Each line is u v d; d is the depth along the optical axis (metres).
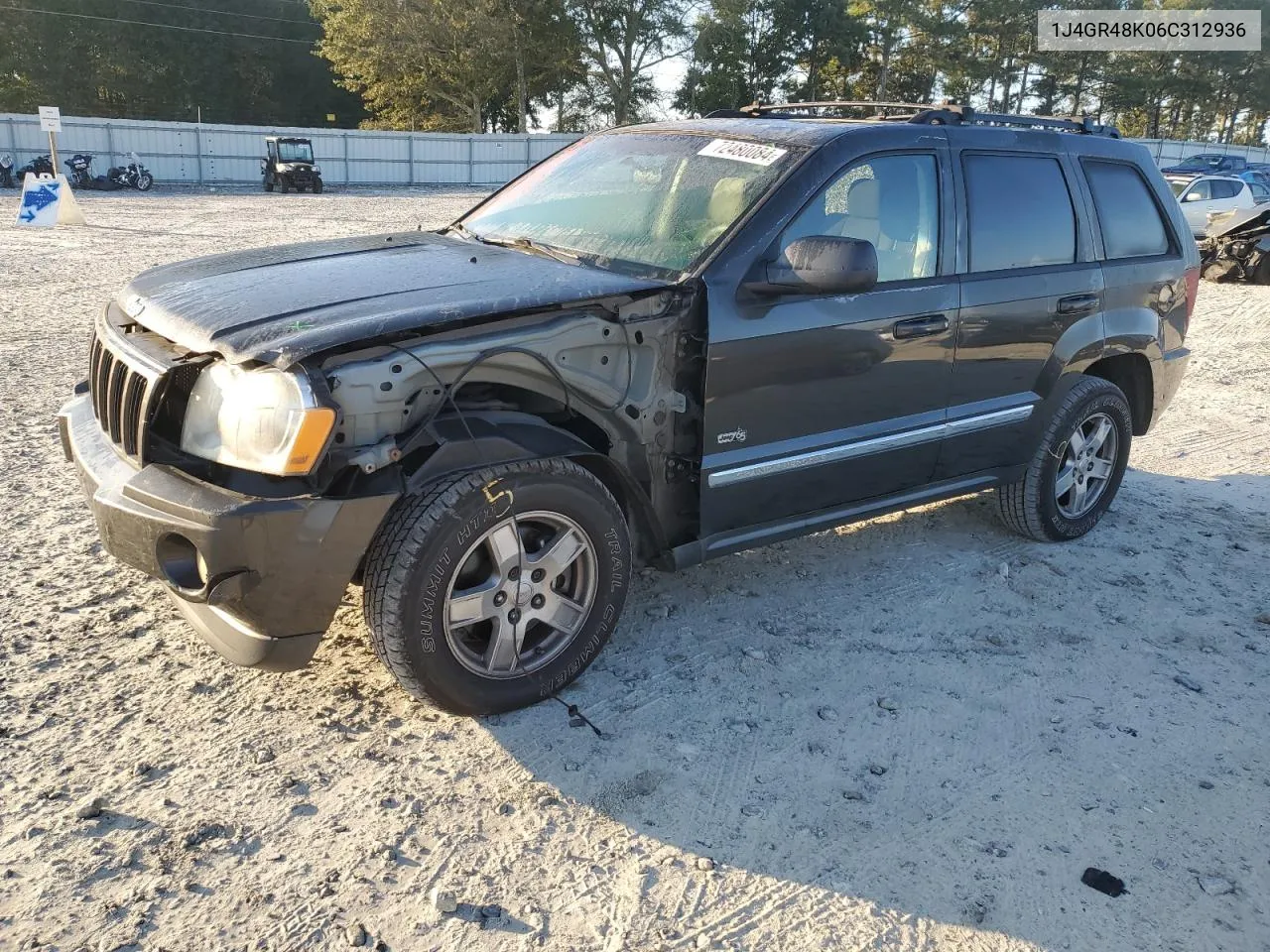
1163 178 5.30
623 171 4.19
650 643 3.87
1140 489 6.07
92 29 58.88
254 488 2.78
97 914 2.41
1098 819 3.00
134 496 2.81
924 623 4.17
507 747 3.16
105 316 3.59
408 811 2.85
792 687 3.62
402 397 2.85
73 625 3.73
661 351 3.39
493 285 3.25
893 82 64.81
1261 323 12.17
